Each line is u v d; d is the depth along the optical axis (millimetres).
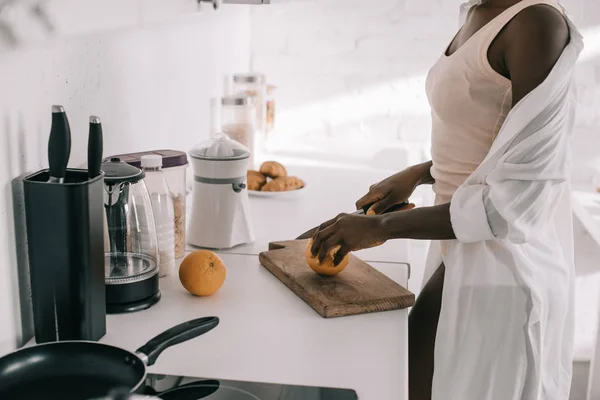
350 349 1062
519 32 1223
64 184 945
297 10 3137
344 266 1341
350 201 2119
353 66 3176
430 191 3084
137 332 1091
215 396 894
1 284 1028
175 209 1464
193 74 2219
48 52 1164
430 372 1505
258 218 1894
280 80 3217
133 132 1657
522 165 1204
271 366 998
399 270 1460
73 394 793
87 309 998
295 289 1297
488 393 1355
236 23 2867
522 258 1319
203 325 948
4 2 1004
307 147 3225
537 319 1314
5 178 1027
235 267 1448
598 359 2262
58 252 967
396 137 3230
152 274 1201
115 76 1513
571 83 1227
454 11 3078
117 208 1177
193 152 1580
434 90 1397
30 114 1105
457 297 1347
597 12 2904
